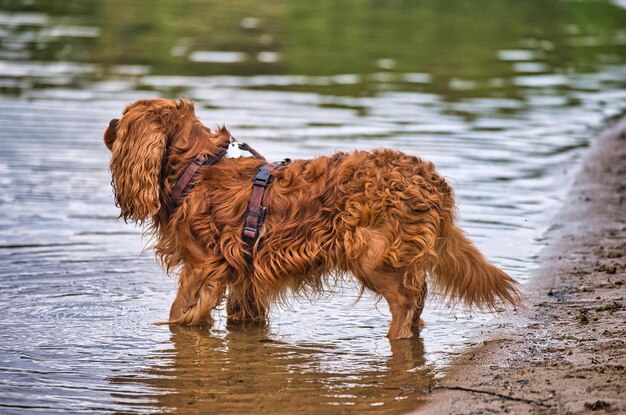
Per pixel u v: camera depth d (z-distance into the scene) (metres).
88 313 8.66
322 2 36.88
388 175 7.88
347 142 15.03
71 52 23.33
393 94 19.48
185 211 8.34
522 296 8.72
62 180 13.00
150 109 8.51
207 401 6.77
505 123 17.22
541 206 12.30
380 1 38.09
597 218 11.80
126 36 26.31
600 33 30.89
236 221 8.23
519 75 22.45
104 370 7.39
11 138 15.03
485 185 13.24
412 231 7.83
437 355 7.68
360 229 7.83
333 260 8.00
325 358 7.70
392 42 27.05
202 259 8.38
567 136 16.45
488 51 26.00
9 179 12.95
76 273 9.64
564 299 8.86
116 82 19.67
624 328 7.89
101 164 13.84
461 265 8.16
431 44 26.95
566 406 6.24
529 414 6.17
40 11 30.94
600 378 6.73
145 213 8.45
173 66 21.84
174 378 7.23
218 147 8.59
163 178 8.51
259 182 8.19
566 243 10.76
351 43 26.50
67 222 11.29
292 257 8.05
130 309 8.81
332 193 7.97
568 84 21.45
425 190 7.88
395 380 7.14
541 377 6.87
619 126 17.41
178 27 28.52
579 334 7.85
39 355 7.68
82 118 16.45
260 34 27.73
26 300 8.88
